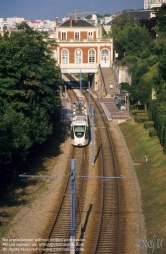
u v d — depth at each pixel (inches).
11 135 1611.7
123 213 1487.5
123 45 4473.4
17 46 1861.5
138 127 2731.3
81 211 1517.0
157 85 2957.7
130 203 1583.4
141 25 4906.5
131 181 1835.6
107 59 4456.2
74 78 5231.3
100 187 1770.4
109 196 1664.6
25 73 1889.8
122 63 4082.2
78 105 2886.3
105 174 1940.2
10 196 1640.0
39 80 2041.1
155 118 2504.9
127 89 3314.5
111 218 1446.9
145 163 2028.8
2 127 1546.5
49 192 1717.5
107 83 4141.2
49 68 2273.6
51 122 2319.1
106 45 4407.0
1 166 1689.2
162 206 1462.8
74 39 4419.3
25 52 1999.3
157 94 2923.2
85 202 1606.8
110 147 2418.8
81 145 2437.3
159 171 1825.8
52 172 1983.3
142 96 3011.8
